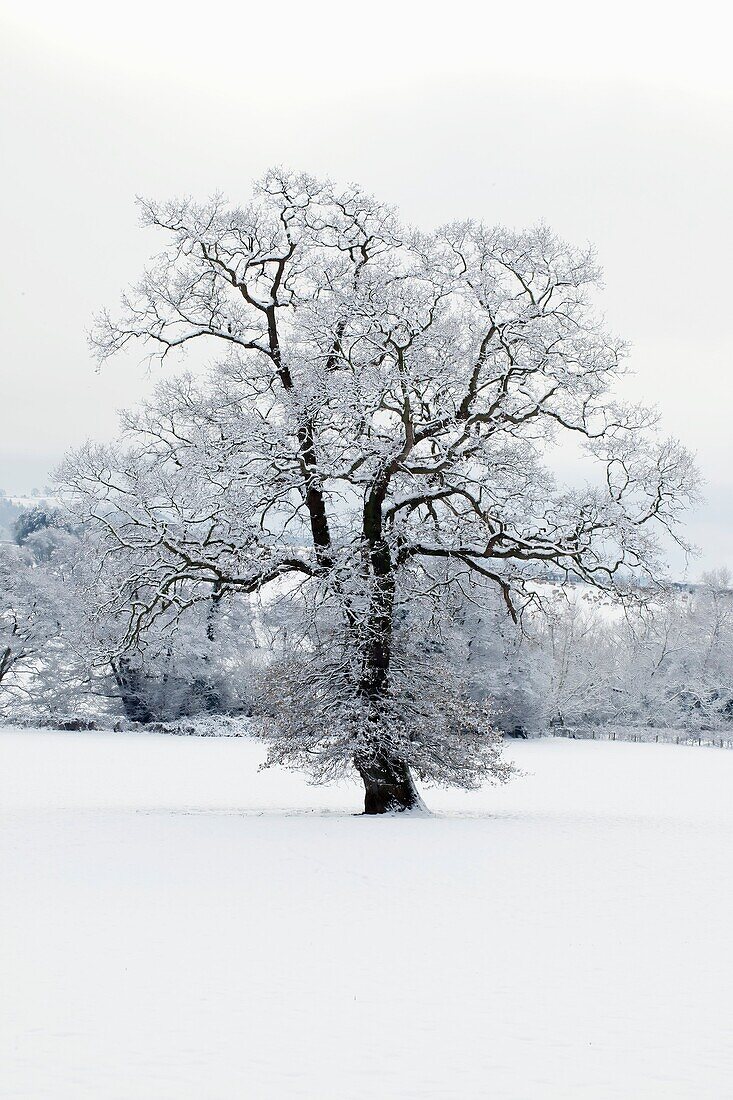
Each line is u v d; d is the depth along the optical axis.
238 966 11.59
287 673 29.48
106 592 29.31
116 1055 8.66
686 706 93.25
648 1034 9.53
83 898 15.32
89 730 73.00
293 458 28.75
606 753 69.88
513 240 28.77
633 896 16.56
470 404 29.23
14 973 11.09
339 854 20.50
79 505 29.50
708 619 94.75
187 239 29.36
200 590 30.09
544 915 14.90
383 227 30.14
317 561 29.05
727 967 12.05
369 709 28.44
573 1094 8.02
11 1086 7.93
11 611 74.88
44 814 27.08
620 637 95.88
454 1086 8.12
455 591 31.94
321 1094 7.89
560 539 28.61
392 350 27.47
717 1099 7.96
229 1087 8.00
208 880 17.20
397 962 11.96
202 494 28.56
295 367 29.11
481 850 21.47
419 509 30.70
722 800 39.53
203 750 60.22
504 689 74.88
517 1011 10.16
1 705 75.19
